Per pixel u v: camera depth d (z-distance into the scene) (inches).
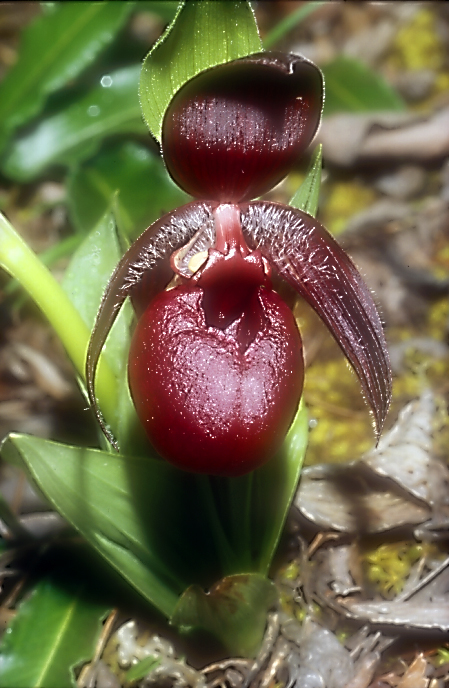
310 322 21.1
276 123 16.1
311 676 17.0
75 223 22.4
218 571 16.9
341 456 19.5
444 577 17.6
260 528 16.9
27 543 18.3
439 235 22.3
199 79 15.7
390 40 29.2
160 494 16.6
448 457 18.7
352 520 18.2
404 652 17.3
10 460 17.2
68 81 25.7
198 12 15.8
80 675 17.4
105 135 24.2
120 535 16.7
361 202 24.0
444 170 24.0
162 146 16.1
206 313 16.4
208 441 16.0
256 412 16.0
